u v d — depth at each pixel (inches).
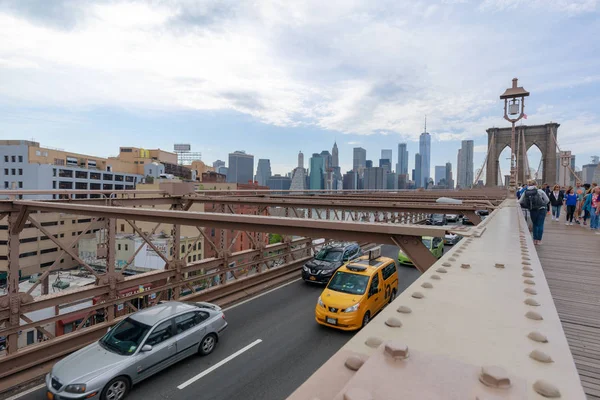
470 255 123.3
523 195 341.7
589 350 112.9
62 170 3125.0
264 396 262.4
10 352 289.4
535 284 84.7
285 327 391.2
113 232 364.5
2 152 2979.8
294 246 676.7
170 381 282.7
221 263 487.2
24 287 1713.8
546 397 34.2
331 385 37.8
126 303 371.6
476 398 31.3
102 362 260.7
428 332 53.6
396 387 33.1
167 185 448.5
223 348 340.5
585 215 542.3
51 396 246.8
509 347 48.6
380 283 425.4
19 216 321.4
